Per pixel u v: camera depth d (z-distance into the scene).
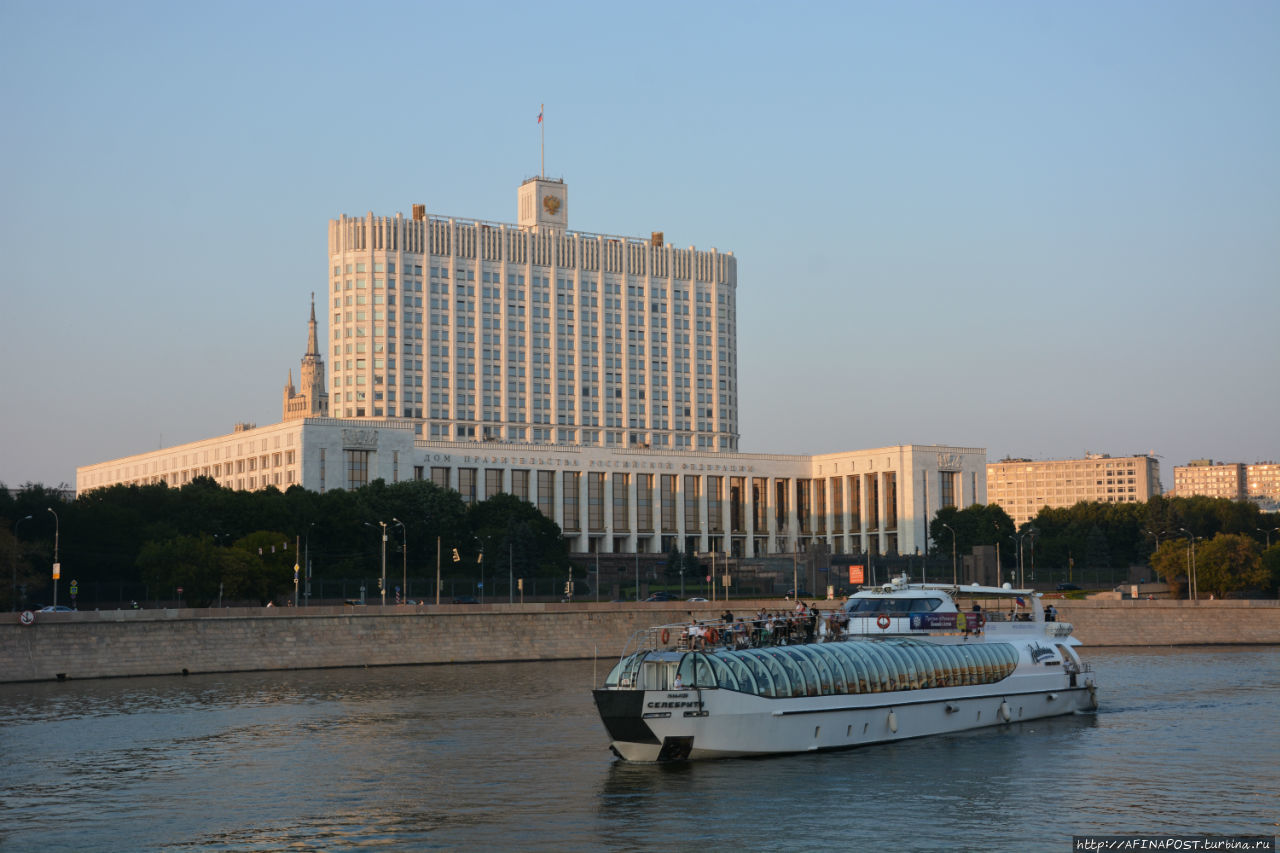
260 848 58.50
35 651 132.38
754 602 182.12
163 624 140.50
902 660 84.56
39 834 61.69
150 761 81.00
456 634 157.25
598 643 165.75
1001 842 57.97
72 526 199.88
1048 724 92.00
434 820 63.22
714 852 56.62
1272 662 148.38
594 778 72.69
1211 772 73.56
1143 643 182.38
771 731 76.94
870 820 61.94
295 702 111.38
